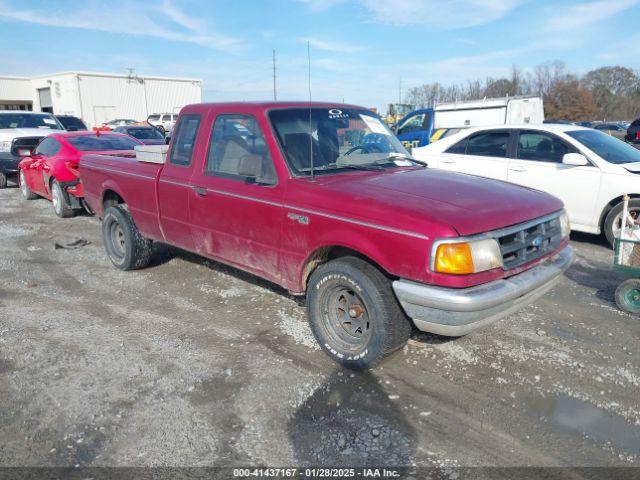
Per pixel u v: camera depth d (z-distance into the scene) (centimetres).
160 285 566
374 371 380
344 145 451
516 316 478
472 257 321
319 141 438
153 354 409
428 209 338
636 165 699
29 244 754
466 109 1526
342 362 381
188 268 620
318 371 380
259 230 425
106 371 383
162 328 457
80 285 572
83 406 339
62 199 920
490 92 6088
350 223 358
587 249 709
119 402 344
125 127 1878
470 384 363
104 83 4322
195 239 502
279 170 411
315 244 382
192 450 297
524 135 789
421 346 416
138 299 526
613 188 685
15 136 1313
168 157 523
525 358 398
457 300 317
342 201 366
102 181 624
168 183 513
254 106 441
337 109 480
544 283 369
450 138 874
